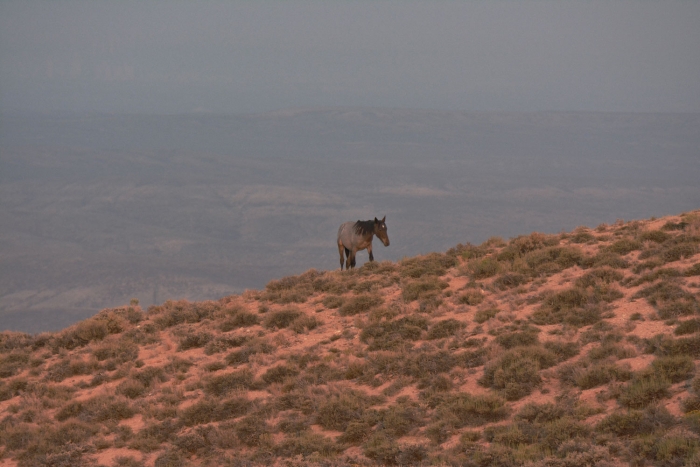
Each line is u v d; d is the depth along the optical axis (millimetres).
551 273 83000
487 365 61344
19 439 66500
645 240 85188
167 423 64312
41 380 82375
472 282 85625
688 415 46312
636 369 54594
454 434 53531
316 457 52750
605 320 66000
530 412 52594
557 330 66438
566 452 45750
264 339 81688
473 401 56000
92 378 81062
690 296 64500
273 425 61531
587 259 81750
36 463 60906
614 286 73312
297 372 70938
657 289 68188
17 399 78438
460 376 62312
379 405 60812
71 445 63531
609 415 49375
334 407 60094
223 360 79438
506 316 72062
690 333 57781
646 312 65062
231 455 57688
